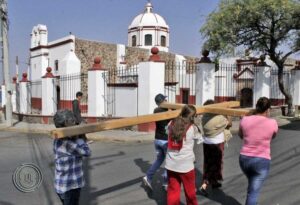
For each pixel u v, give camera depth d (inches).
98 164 331.9
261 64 683.4
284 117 705.6
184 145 187.8
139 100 537.6
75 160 167.5
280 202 212.5
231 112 202.1
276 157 342.3
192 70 844.0
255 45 685.3
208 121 238.5
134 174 291.1
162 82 532.7
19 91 932.0
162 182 266.1
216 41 626.5
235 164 319.0
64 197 166.9
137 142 469.4
